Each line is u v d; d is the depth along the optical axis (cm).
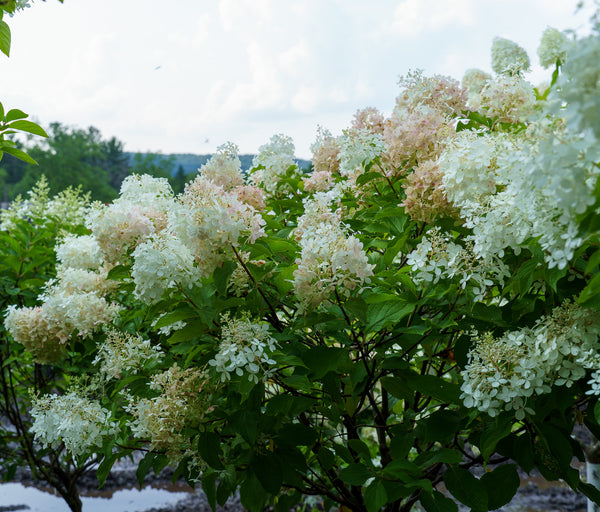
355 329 219
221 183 261
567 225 137
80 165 3944
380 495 187
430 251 189
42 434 225
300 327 199
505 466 198
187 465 224
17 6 195
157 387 200
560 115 120
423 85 275
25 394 422
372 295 191
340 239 181
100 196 3925
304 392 219
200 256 190
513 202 164
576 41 102
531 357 167
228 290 204
